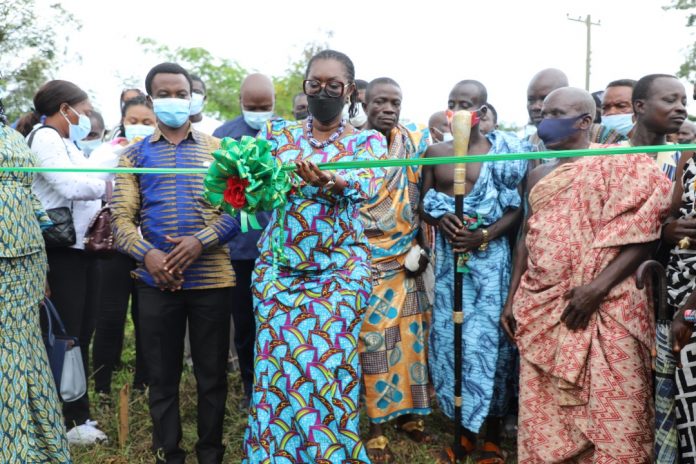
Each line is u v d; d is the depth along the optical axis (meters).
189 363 6.16
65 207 4.38
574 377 3.70
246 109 5.45
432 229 5.16
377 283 4.50
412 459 4.45
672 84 3.89
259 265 3.60
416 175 4.73
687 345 3.31
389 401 4.50
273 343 3.44
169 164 4.05
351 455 3.39
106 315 5.36
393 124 4.77
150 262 3.86
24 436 3.58
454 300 4.36
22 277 3.63
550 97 4.17
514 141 4.48
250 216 3.52
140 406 5.15
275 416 3.42
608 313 3.69
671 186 3.72
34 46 12.62
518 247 4.32
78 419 4.59
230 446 4.59
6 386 3.52
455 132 4.21
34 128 4.55
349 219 3.55
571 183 3.92
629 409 3.62
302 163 3.19
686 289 3.43
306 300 3.44
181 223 3.97
